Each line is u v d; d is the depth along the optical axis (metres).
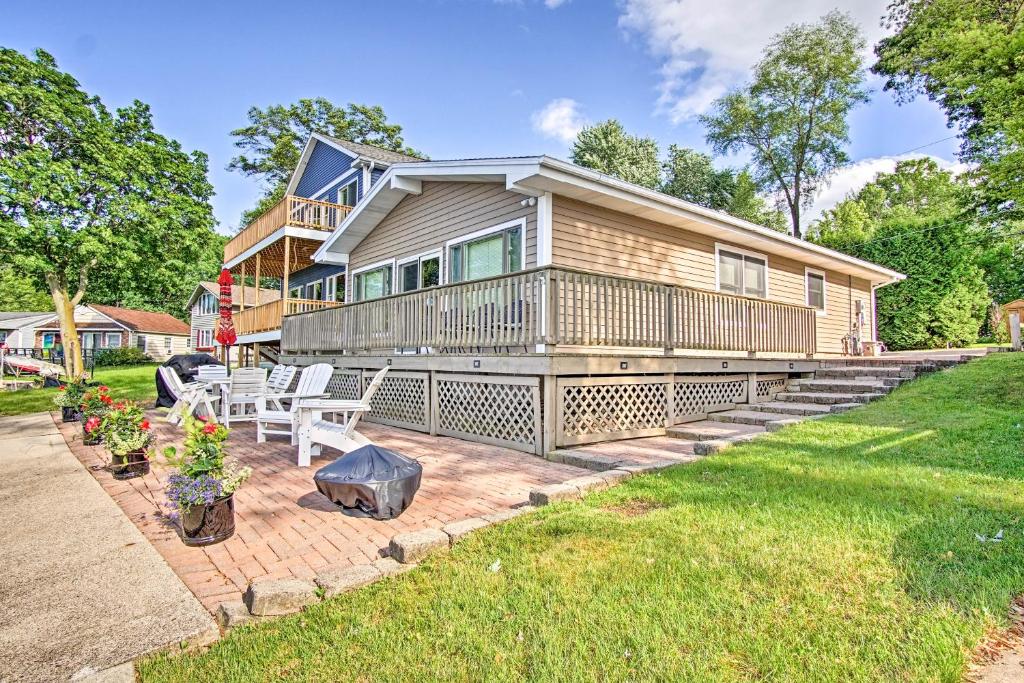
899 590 2.62
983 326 20.41
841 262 13.47
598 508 4.06
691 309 8.41
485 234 9.66
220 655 2.38
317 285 19.17
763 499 4.04
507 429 7.15
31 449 7.87
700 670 2.10
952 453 5.04
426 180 11.03
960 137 16.58
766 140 30.69
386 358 9.52
